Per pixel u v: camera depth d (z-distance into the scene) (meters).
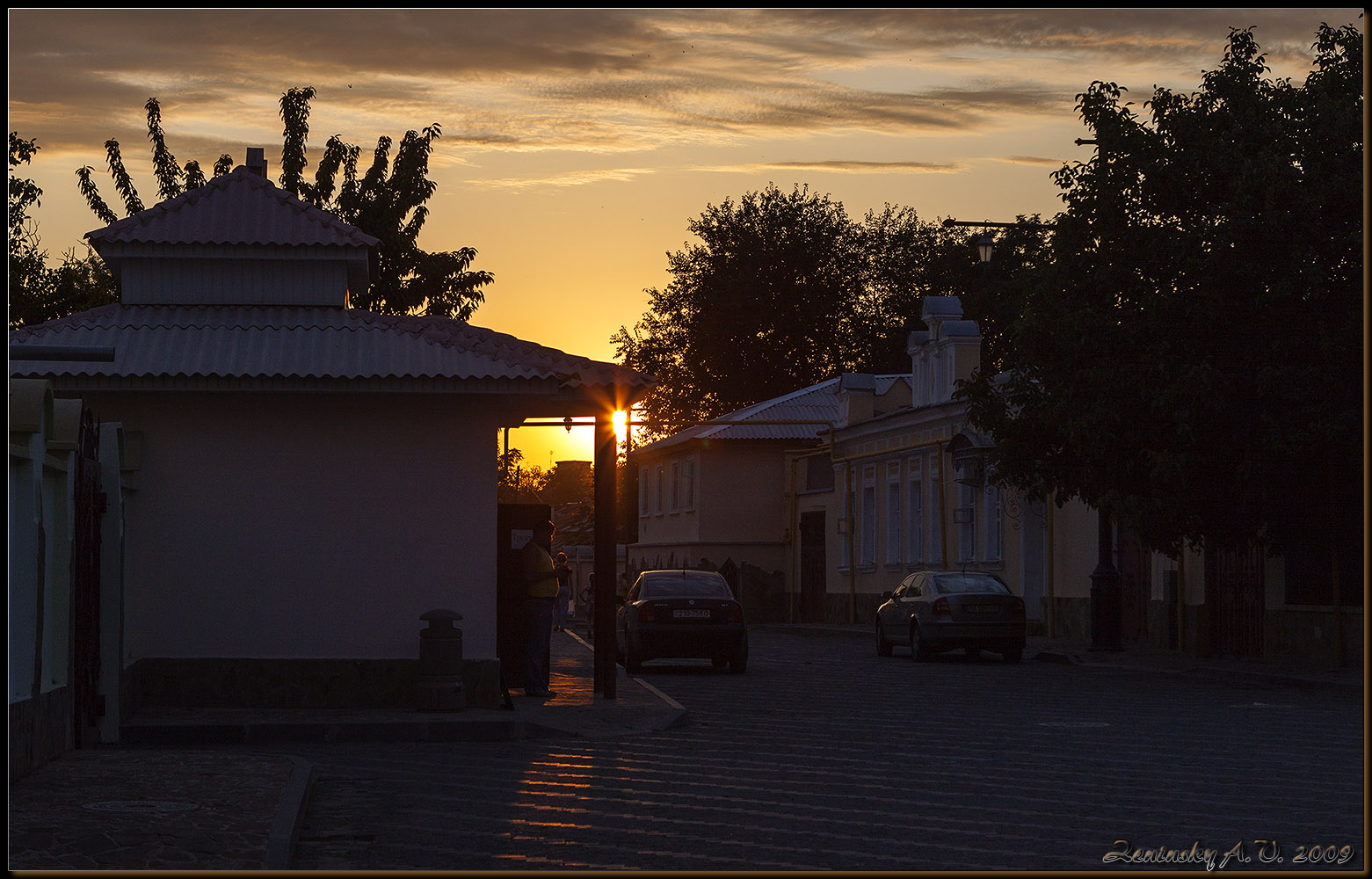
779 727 16.50
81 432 13.17
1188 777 12.09
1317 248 22.55
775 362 73.19
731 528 59.16
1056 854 8.78
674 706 17.89
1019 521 36.50
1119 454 23.70
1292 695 20.36
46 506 12.11
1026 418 24.92
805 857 8.72
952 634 28.52
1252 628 27.23
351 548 17.33
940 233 76.81
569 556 75.56
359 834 9.55
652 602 26.02
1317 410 22.20
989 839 9.27
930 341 42.62
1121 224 24.12
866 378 50.31
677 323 75.75
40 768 11.25
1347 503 23.81
